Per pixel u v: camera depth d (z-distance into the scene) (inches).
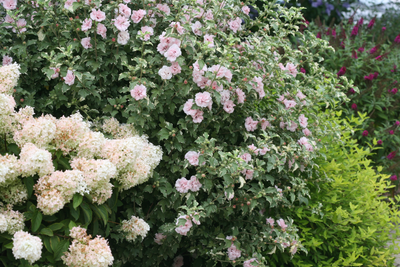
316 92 125.0
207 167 103.0
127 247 111.0
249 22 132.3
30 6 117.4
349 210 129.8
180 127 112.3
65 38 117.9
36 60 120.5
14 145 91.1
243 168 98.3
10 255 79.7
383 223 129.5
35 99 123.0
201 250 113.7
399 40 241.3
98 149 94.0
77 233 82.2
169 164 114.0
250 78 109.8
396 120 211.2
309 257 123.6
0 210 81.8
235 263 107.5
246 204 110.4
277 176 117.8
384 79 222.4
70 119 95.0
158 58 110.6
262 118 115.2
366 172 140.9
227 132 119.3
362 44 248.8
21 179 88.0
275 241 105.3
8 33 119.3
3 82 96.6
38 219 81.3
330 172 137.9
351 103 213.3
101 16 107.8
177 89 111.8
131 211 110.1
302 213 123.6
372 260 124.0
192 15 109.1
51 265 80.9
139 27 120.0
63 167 94.7
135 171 97.6
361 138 202.5
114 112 111.4
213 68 104.0
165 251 115.7
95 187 87.7
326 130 134.8
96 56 112.3
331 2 304.7
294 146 112.2
